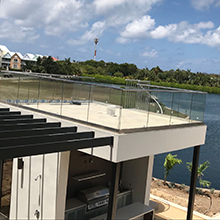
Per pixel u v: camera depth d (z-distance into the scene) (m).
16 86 9.64
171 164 15.16
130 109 7.04
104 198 9.09
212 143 37.66
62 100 8.10
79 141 6.00
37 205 8.21
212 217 11.33
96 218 8.41
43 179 8.05
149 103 7.60
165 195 13.36
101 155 6.89
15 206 8.95
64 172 7.71
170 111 8.34
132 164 9.99
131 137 6.88
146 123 7.56
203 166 15.62
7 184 9.27
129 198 9.91
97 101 7.28
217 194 14.22
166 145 8.01
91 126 7.27
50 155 7.88
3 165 9.35
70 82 7.89
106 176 10.00
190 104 9.09
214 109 56.78
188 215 9.40
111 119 6.95
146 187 9.68
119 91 6.79
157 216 10.44
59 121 7.93
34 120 7.93
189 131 8.84
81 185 9.12
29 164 8.49
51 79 8.41
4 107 9.99
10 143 5.51
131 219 8.51
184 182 21.12
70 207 8.17
